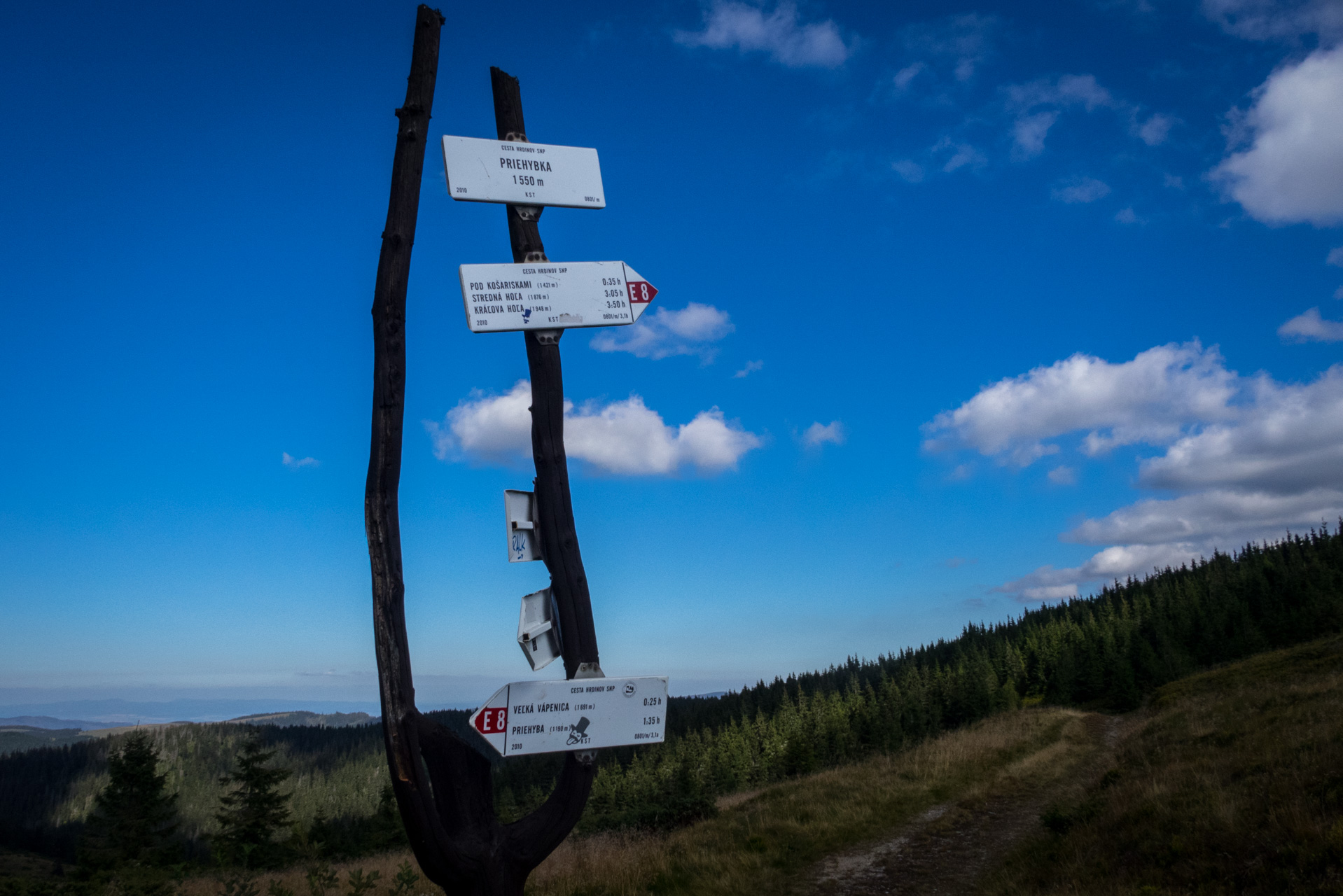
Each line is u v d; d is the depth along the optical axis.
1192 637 70.81
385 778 110.00
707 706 124.31
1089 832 9.23
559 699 5.00
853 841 11.77
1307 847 5.87
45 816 121.06
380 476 4.73
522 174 5.49
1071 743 23.34
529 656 5.12
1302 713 11.97
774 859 10.74
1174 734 16.53
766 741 76.06
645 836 13.57
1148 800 9.27
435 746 4.78
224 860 27.61
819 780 16.97
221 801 30.41
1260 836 6.60
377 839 29.42
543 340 5.44
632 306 5.67
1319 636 56.12
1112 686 60.78
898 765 18.03
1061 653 79.81
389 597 4.61
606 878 9.51
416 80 5.30
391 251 5.02
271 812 30.36
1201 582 93.69
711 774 62.97
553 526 5.26
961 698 71.94
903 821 13.09
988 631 123.06
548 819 4.92
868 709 74.06
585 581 5.28
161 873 12.85
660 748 82.19
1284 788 7.49
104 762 149.88
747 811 14.26
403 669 4.57
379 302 4.96
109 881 12.02
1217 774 9.53
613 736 5.07
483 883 4.64
